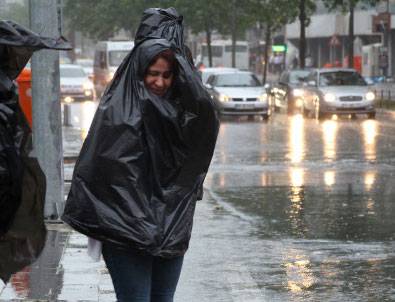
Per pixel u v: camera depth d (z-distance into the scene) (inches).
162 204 254.7
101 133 252.5
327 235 568.1
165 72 255.8
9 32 253.0
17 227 259.1
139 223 250.2
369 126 1563.7
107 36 4005.9
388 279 443.2
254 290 414.0
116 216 251.1
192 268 459.8
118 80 257.4
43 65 568.4
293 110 1959.9
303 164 993.5
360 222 620.1
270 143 1241.4
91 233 253.9
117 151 250.5
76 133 1373.0
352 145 1200.8
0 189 252.5
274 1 2859.3
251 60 4320.9
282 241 545.0
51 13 560.1
